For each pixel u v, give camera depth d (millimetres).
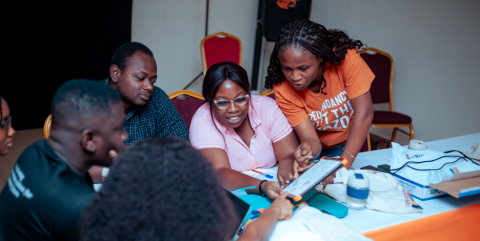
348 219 1029
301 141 1510
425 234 1085
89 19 3582
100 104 703
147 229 486
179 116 1628
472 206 1167
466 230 1175
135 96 1343
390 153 1711
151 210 484
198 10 4168
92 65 3713
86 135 710
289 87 1482
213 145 1356
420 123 3275
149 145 537
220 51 3592
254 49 4480
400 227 1021
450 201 1188
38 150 764
